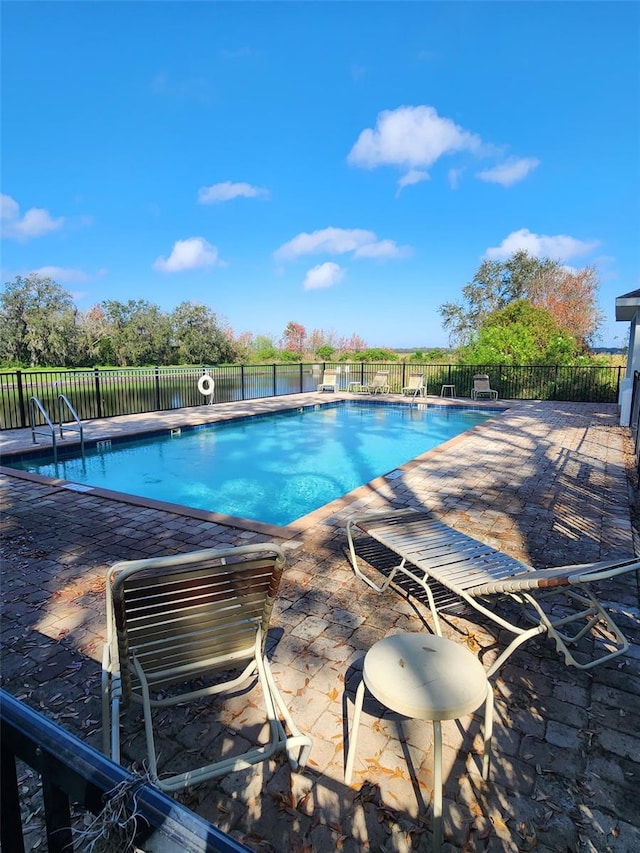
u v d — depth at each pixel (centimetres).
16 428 995
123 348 3003
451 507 523
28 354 2819
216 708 228
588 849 163
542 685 245
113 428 1018
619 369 1581
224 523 466
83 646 272
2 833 82
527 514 501
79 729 214
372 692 171
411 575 303
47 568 369
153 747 176
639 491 583
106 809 67
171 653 192
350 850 162
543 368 1675
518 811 176
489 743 187
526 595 255
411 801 180
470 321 3525
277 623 298
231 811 176
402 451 1023
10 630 288
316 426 1295
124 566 221
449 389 1864
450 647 197
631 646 277
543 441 903
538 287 3116
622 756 201
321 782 188
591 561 387
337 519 485
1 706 83
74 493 563
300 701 232
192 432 1109
